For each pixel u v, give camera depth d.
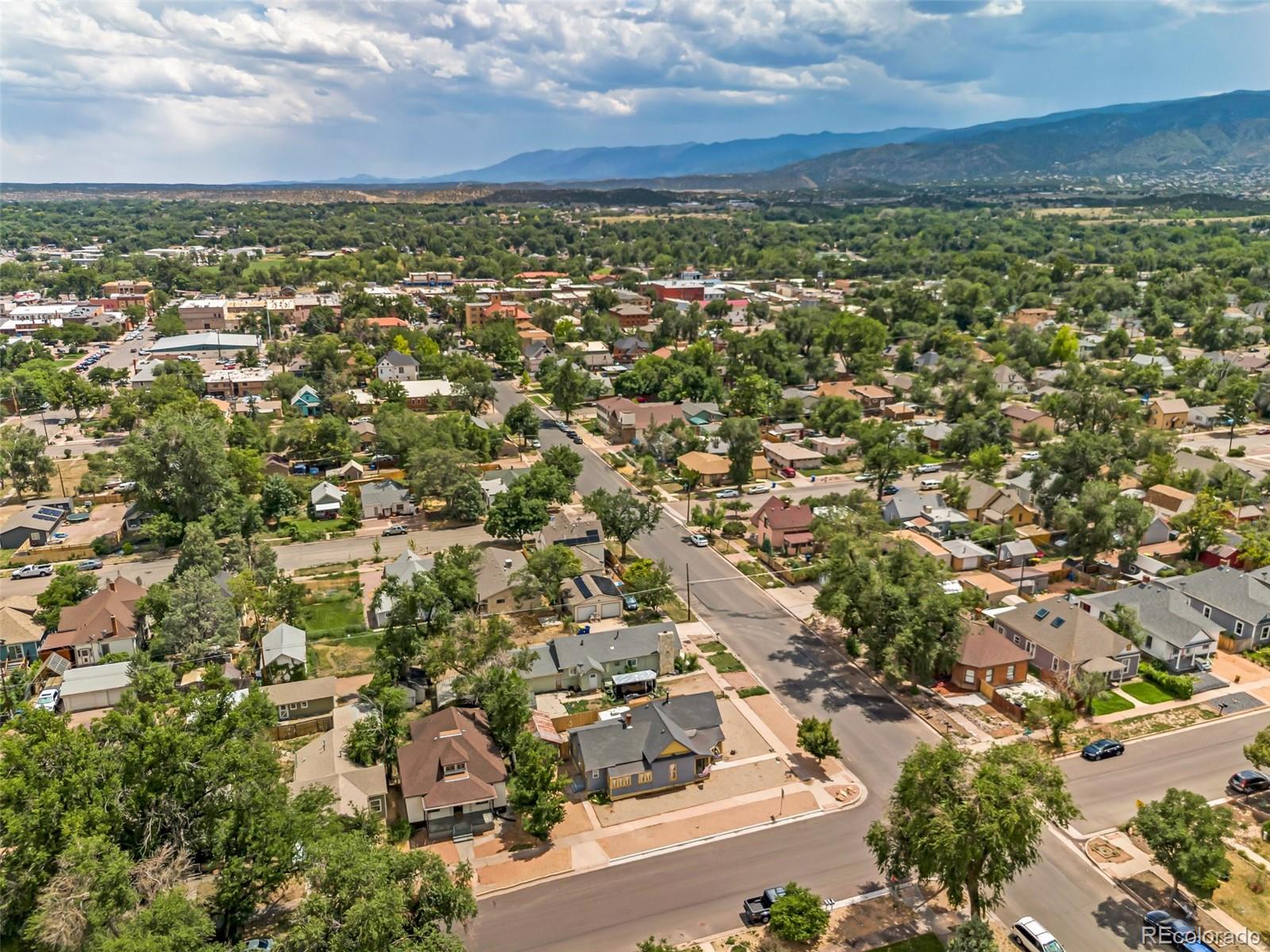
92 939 43.31
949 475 139.00
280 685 79.50
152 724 56.12
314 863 47.91
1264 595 92.69
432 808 62.78
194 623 86.56
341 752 68.44
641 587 101.50
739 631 95.56
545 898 57.56
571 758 72.75
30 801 48.91
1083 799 66.56
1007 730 76.19
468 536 123.06
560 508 131.75
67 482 145.38
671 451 154.25
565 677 83.56
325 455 151.62
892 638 81.75
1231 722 77.06
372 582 107.69
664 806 66.94
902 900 57.00
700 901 57.12
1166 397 191.50
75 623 91.81
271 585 100.12
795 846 62.31
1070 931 54.03
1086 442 121.12
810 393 193.50
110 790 51.22
